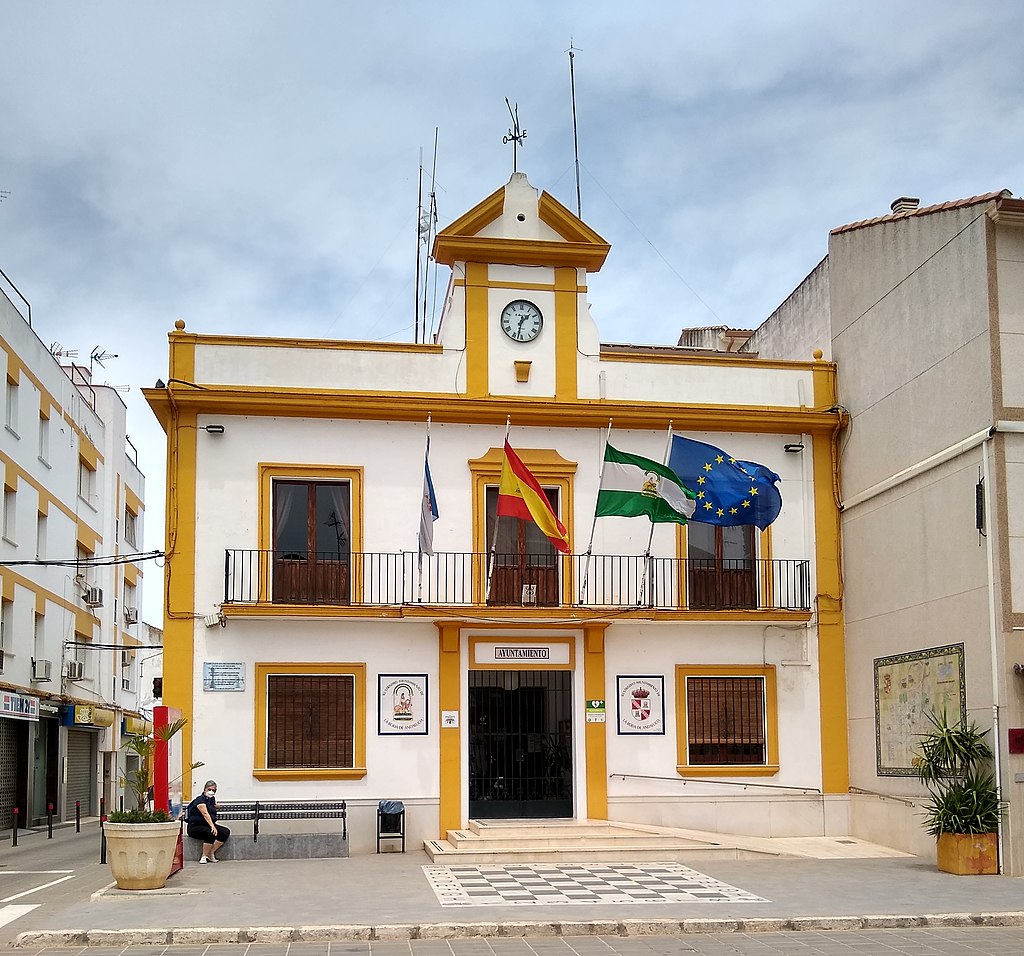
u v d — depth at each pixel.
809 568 20.39
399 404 19.28
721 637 19.95
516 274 20.23
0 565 24.94
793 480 20.66
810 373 20.91
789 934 11.62
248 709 18.45
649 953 10.55
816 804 19.64
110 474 37.22
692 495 18.70
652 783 19.31
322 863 16.61
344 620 18.73
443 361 19.78
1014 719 15.73
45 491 29.33
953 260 17.48
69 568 31.69
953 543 17.11
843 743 19.92
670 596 19.84
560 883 14.38
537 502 18.30
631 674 19.61
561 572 19.62
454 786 18.72
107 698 36.53
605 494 18.58
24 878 16.28
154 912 12.26
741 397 20.64
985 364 16.55
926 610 17.73
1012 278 16.69
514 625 19.20
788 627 20.16
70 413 32.03
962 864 15.35
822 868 16.03
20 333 27.00
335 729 18.78
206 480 18.92
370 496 19.30
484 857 16.48
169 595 18.55
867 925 11.98
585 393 20.11
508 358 19.97
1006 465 16.25
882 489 19.17
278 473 19.11
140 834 13.70
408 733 18.83
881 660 19.00
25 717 26.03
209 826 16.80
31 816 27.42
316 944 11.01
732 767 19.55
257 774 18.28
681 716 19.61
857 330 20.33
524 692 19.44
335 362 19.44
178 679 18.38
